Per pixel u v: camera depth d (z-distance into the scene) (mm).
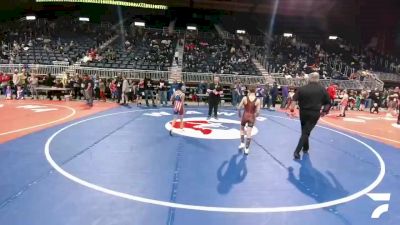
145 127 10938
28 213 4207
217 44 35531
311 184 5793
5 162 6391
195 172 6227
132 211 4398
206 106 19078
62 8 41219
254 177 6062
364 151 8695
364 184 5891
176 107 10398
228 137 9695
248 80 24766
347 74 31312
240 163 6961
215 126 11625
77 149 7613
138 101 18516
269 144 9000
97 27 38781
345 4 36594
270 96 19516
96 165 6410
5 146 7668
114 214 4281
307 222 4289
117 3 38688
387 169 6988
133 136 9359
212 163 6891
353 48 39719
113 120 12250
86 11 41438
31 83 19125
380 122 15344
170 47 32250
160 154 7473
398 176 6480
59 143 8156
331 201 5027
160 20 43250
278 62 31062
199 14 43531
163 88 18500
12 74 21609
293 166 6898
